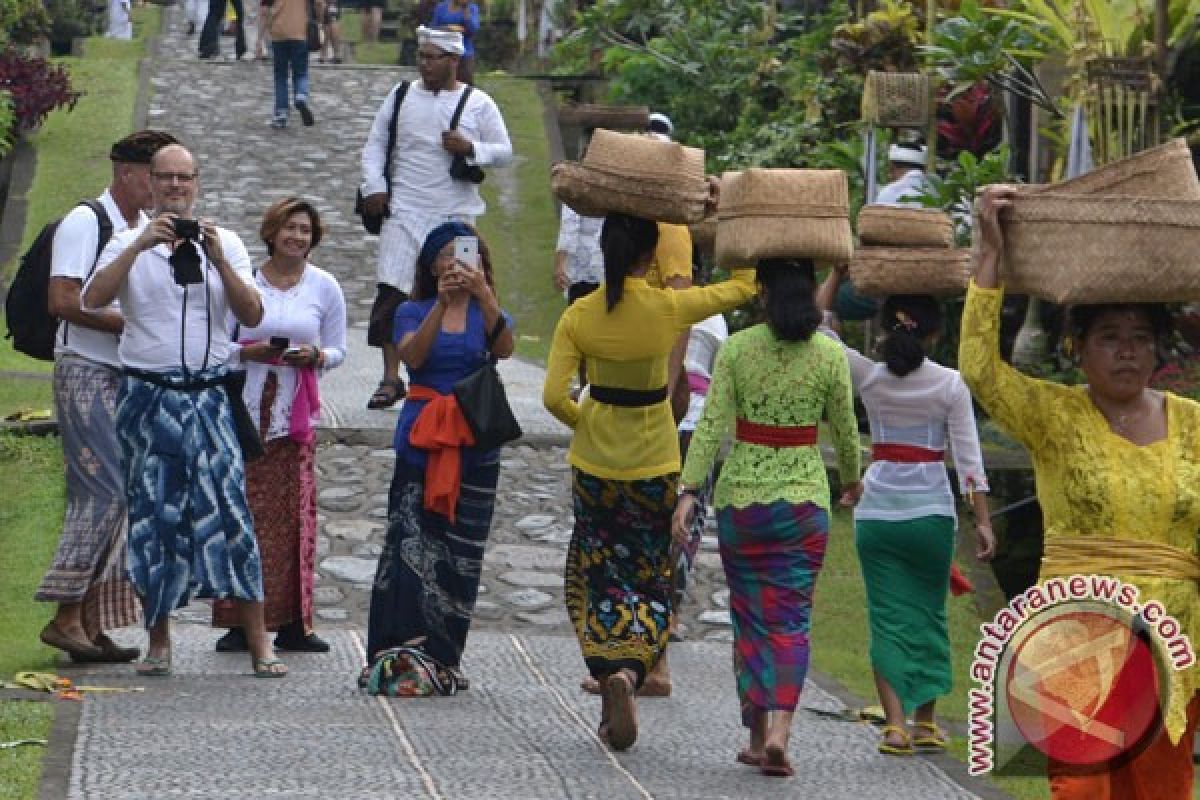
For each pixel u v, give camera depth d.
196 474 22.55
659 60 57.69
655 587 21.05
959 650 27.56
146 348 22.59
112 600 23.91
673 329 20.91
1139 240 14.59
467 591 22.83
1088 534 15.02
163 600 22.53
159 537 22.50
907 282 22.19
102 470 23.75
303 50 61.78
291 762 18.78
